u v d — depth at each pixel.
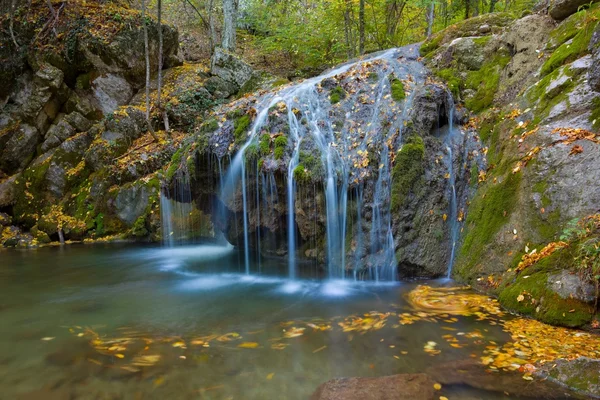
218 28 19.23
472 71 7.05
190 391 2.88
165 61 13.51
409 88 6.80
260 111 6.84
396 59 8.23
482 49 7.09
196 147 6.99
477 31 7.71
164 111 11.76
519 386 2.73
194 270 7.04
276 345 3.60
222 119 7.15
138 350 3.60
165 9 19.45
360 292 5.12
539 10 7.04
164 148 10.79
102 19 12.36
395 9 12.17
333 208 5.79
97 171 10.77
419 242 5.43
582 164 4.18
